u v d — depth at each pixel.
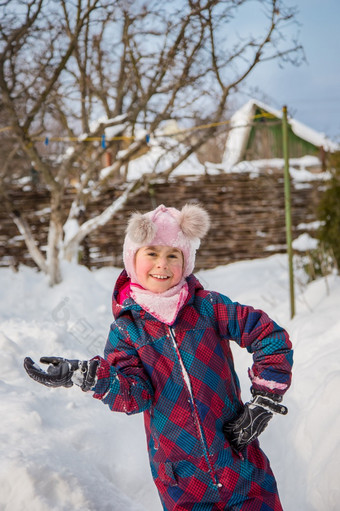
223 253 9.79
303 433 2.80
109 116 9.12
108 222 9.45
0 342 3.99
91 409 3.35
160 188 9.58
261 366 1.89
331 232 6.10
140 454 3.04
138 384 1.87
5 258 9.38
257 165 10.12
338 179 6.09
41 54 7.33
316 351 3.90
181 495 1.87
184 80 6.99
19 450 2.50
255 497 1.87
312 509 2.32
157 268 1.96
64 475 2.35
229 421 1.92
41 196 9.36
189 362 1.90
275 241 9.80
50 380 1.69
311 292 5.35
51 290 7.21
